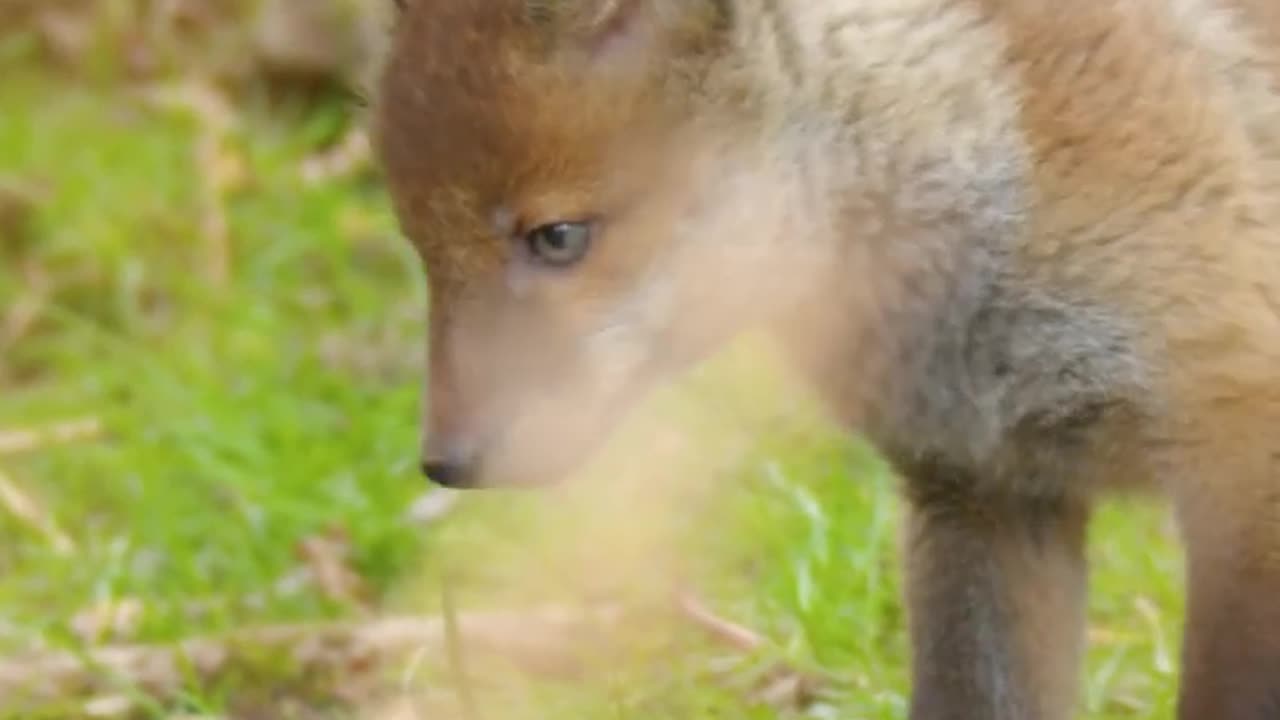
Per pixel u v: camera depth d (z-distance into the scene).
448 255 9.08
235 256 17.34
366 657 12.25
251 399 14.90
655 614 12.03
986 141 9.17
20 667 12.24
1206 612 9.13
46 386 15.95
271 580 13.37
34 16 19.66
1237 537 9.07
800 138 9.19
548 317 9.04
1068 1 9.16
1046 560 10.05
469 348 9.08
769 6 9.11
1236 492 9.06
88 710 11.89
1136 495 9.62
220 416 14.67
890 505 12.30
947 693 10.18
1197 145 9.05
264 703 12.12
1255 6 9.50
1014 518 9.97
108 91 19.16
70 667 12.22
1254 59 9.40
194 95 18.86
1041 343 9.25
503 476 9.05
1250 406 9.03
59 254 17.33
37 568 13.52
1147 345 9.09
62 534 14.01
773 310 9.36
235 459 14.38
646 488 12.81
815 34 9.20
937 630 10.17
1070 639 10.16
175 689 12.08
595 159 8.93
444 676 12.02
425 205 9.05
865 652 11.42
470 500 13.36
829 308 9.45
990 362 9.40
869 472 12.89
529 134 8.88
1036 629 10.10
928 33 9.27
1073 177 9.08
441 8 9.05
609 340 9.05
